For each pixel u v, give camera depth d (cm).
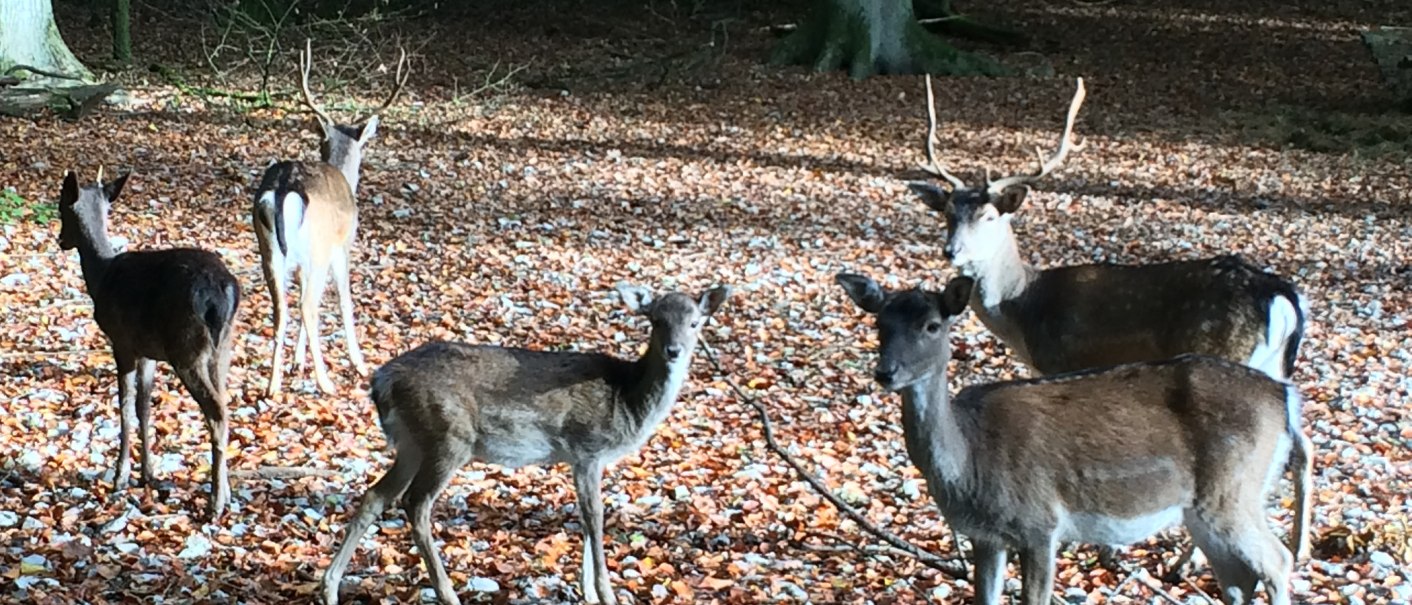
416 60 2227
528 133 1750
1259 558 512
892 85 2155
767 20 2684
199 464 707
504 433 556
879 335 496
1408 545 640
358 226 1255
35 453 702
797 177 1559
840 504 630
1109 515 509
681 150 1688
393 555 611
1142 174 1625
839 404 862
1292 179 1609
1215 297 660
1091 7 2830
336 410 808
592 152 1648
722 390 873
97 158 1450
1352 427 819
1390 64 2027
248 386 840
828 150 1717
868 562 632
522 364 560
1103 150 1753
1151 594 605
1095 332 693
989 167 1639
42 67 1748
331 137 1020
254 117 1734
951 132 1848
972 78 2219
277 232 819
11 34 1722
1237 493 511
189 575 576
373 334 970
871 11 2228
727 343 979
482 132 1739
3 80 1666
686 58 2244
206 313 628
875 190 1508
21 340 894
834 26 2252
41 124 1597
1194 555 638
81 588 555
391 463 730
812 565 627
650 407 559
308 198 840
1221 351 657
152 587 564
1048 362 710
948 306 492
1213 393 513
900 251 1262
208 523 634
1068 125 742
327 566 596
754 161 1638
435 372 553
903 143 1772
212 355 633
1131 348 685
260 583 575
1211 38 2552
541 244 1227
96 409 772
